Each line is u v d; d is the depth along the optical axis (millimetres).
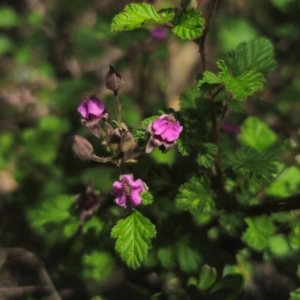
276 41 798
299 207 553
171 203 582
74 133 661
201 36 524
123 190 524
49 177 642
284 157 593
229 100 548
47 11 854
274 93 749
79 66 778
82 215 564
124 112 646
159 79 771
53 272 612
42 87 719
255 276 591
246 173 540
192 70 817
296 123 691
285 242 588
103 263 587
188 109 562
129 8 522
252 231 562
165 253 575
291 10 719
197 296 564
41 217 576
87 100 532
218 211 557
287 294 588
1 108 734
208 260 575
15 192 650
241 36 761
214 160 554
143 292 588
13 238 637
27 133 649
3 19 747
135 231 527
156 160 616
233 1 846
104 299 587
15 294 607
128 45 666
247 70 542
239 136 590
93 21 828
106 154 633
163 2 787
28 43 759
